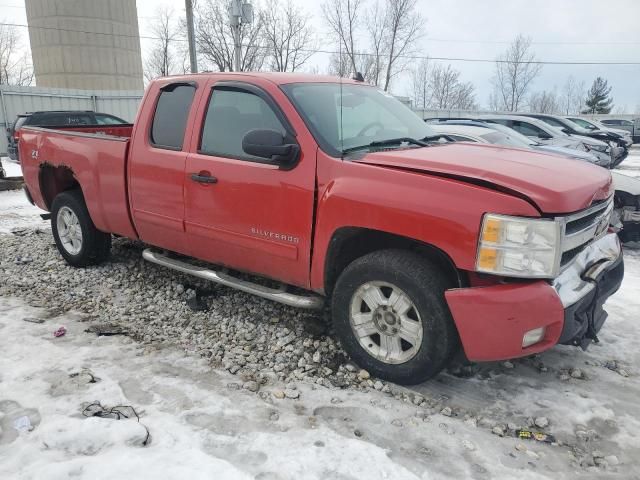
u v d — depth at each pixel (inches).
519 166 129.2
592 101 2849.4
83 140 202.5
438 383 138.3
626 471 107.7
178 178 167.3
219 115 162.2
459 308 119.7
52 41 1172.5
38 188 231.6
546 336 121.7
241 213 153.1
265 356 150.0
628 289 213.0
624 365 149.6
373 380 138.3
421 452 111.1
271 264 152.2
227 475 100.6
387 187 126.6
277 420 120.0
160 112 178.7
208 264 194.5
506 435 118.1
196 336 161.2
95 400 125.3
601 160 466.6
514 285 118.2
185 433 113.7
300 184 140.3
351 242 141.9
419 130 172.7
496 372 144.1
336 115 152.6
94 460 103.6
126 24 1233.4
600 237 148.3
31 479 98.0
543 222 114.7
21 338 156.4
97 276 211.9
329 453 108.7
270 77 157.8
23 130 237.1
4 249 249.8
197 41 1278.3
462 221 116.9
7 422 116.3
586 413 126.6
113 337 159.3
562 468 108.0
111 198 192.7
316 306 148.7
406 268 126.4
